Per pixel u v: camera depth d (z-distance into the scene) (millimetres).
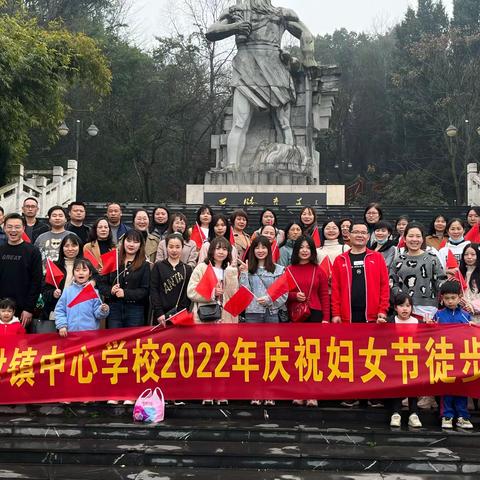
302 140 24562
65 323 6957
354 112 49969
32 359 6785
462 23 46531
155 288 7168
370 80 50031
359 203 39031
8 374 6750
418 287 7383
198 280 7031
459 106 36469
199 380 6738
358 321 7102
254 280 7344
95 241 8359
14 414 6840
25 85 16422
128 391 6742
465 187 39031
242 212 9211
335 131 47625
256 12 24281
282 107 24062
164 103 36812
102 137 35750
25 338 6844
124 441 6121
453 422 6551
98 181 35594
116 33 38656
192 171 38594
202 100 37594
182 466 5777
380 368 6668
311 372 6707
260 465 5746
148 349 6801
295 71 24484
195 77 37156
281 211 18578
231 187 23172
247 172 23438
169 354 6789
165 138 36969
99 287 7324
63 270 7750
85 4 36344
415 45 38625
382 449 5961
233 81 24188
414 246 7469
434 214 18297
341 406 6918
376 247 8281
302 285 7156
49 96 17375
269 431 6195
